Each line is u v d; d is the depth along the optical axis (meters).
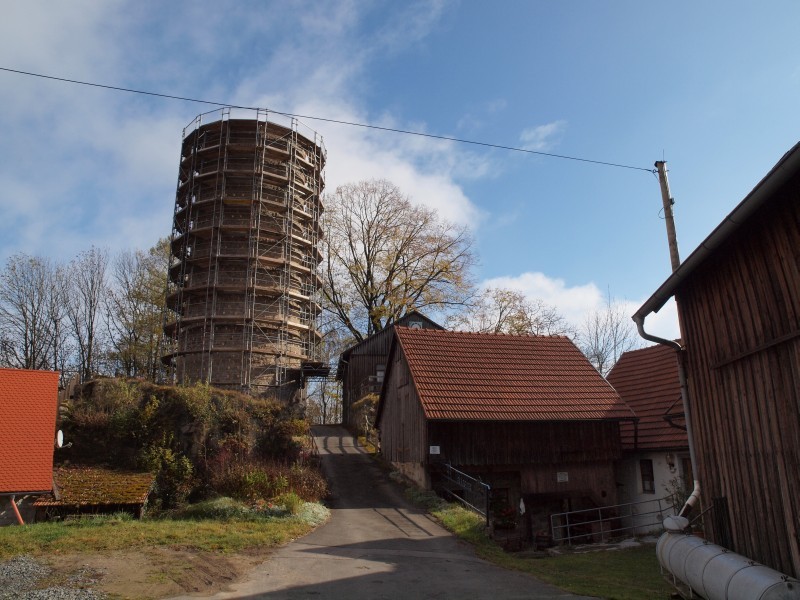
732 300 10.58
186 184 42.81
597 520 20.83
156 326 46.25
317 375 42.62
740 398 10.41
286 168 43.22
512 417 21.02
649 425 22.30
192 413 26.50
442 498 19.64
